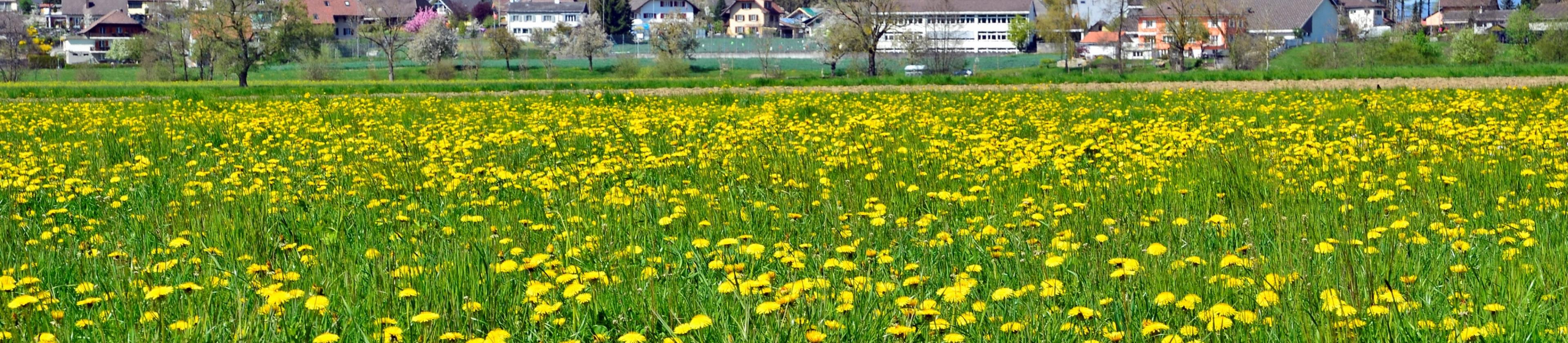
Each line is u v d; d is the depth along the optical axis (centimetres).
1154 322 376
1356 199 686
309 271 496
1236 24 8512
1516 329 366
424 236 600
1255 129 1263
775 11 17400
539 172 916
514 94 3011
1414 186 738
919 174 838
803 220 654
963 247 548
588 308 418
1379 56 7262
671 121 1558
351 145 1252
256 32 6925
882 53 9188
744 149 1080
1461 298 400
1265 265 474
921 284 448
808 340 350
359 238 617
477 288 452
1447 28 11469
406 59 11025
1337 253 482
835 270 482
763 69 8819
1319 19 10925
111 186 880
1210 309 381
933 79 3425
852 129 1316
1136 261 458
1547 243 515
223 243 585
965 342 374
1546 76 3183
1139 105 1902
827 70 9319
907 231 596
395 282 456
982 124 1419
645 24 15950
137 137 1430
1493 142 987
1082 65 8900
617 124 1506
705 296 446
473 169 918
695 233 601
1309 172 820
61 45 14350
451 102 2350
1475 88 2352
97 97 3181
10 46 8738
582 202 732
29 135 1568
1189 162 893
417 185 838
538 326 408
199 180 952
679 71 8419
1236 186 763
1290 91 2244
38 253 554
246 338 377
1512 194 680
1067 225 602
